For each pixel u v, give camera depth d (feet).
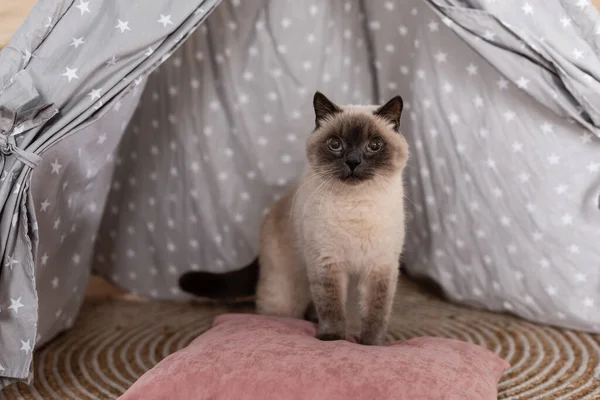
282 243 6.79
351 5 7.89
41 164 5.67
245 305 8.36
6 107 5.17
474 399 4.72
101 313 8.14
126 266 8.52
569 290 6.81
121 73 5.57
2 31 5.72
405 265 8.77
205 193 8.19
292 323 6.25
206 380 4.86
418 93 7.26
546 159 6.48
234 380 4.82
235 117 7.99
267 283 6.96
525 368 6.36
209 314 8.07
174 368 5.01
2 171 5.28
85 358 6.81
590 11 5.84
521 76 5.98
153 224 8.36
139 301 8.58
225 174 8.14
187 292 7.84
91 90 5.51
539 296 7.06
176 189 8.23
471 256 7.57
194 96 7.95
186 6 5.56
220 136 8.06
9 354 5.36
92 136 6.21
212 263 8.40
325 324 6.02
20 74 5.21
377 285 6.17
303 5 7.64
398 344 5.82
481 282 7.60
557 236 6.65
